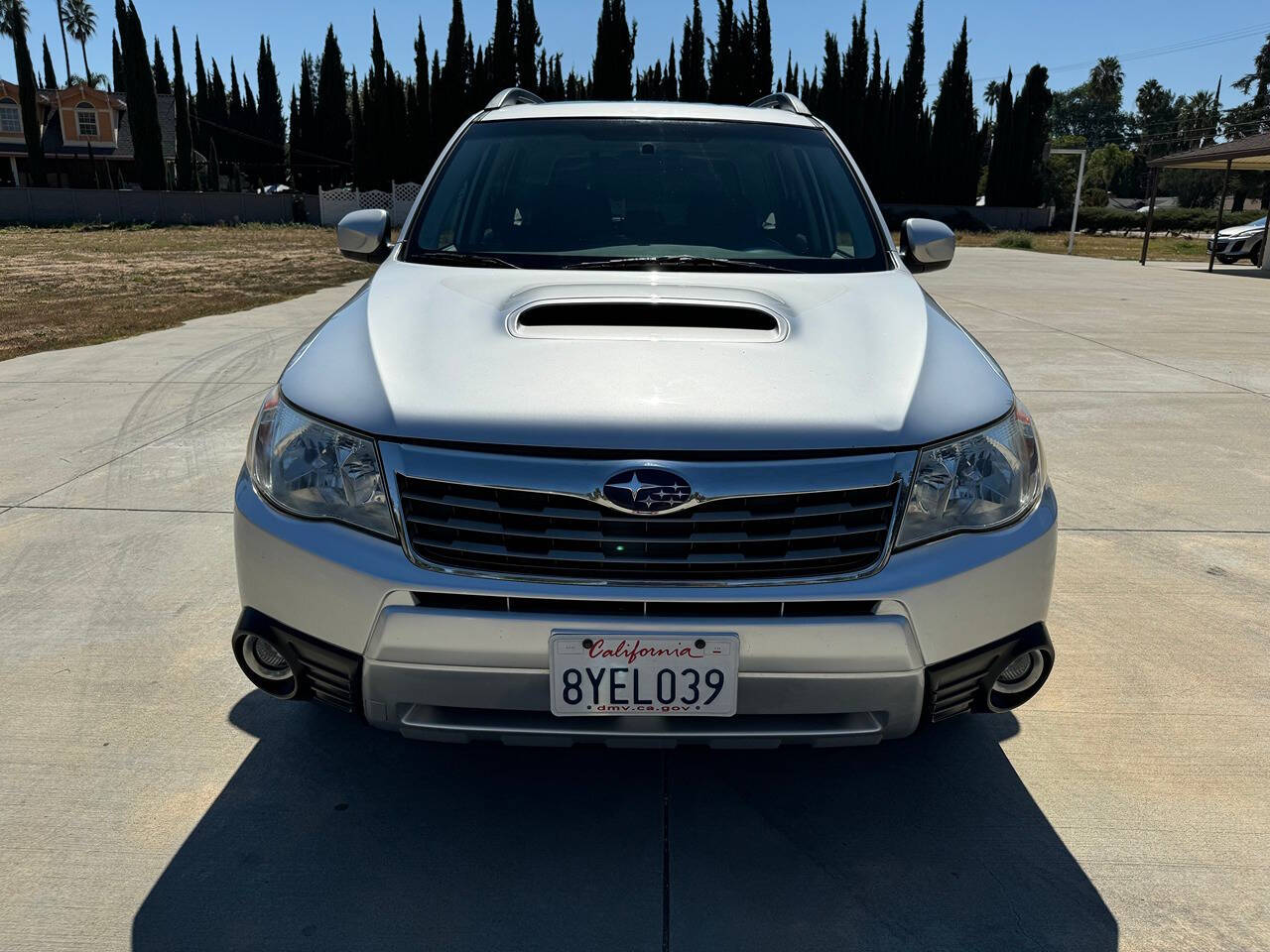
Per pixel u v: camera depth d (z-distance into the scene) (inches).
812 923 76.5
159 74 2817.4
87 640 121.3
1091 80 4384.8
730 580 71.9
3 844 84.4
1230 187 3029.0
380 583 72.8
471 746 100.0
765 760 98.2
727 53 1656.0
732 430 72.7
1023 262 885.2
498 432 72.8
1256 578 143.6
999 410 81.4
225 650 119.2
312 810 89.5
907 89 1897.1
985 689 79.3
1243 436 223.8
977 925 76.5
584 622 71.4
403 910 77.2
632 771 96.2
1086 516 169.6
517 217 114.3
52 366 292.5
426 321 88.6
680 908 77.8
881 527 73.4
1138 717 106.4
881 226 117.1
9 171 1978.3
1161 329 397.7
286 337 346.3
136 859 82.7
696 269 104.8
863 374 80.4
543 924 76.0
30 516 164.4
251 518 79.1
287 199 1549.0
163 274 616.7
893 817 89.5
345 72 2388.0
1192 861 84.2
